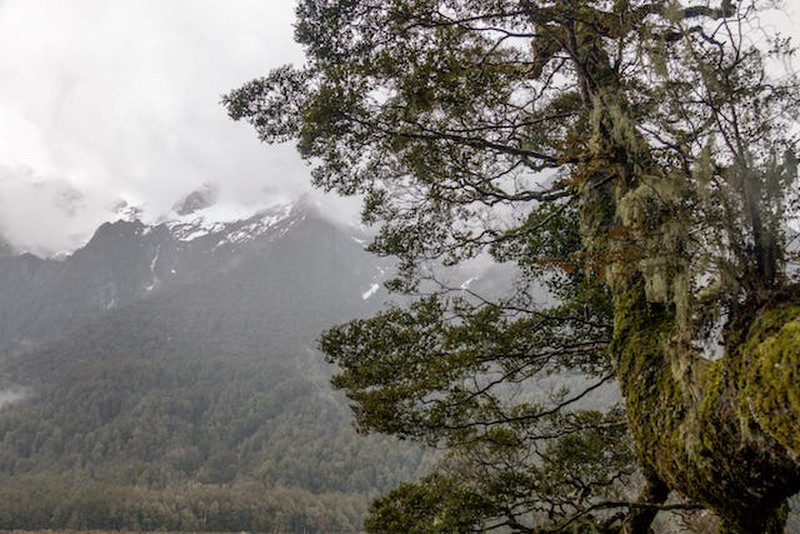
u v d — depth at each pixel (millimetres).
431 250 6227
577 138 4289
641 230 3162
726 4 3250
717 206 2645
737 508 2361
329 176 5867
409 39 5160
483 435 5590
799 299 2168
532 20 4793
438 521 5141
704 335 2689
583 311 5520
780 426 1911
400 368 5523
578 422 5973
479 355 5367
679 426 2613
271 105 5676
